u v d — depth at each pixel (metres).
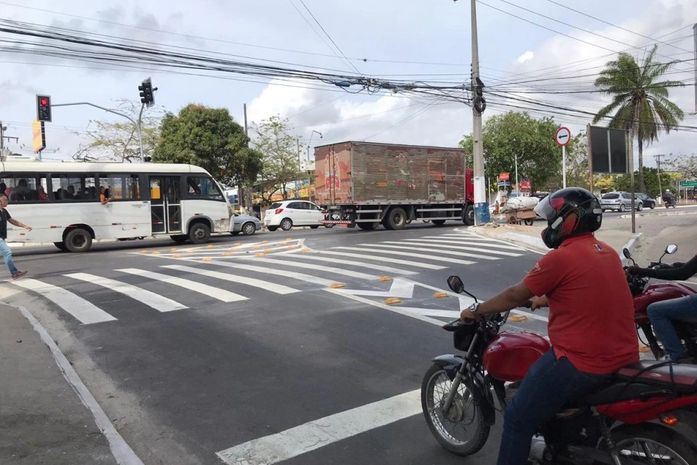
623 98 41.34
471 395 3.97
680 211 42.41
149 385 5.62
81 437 4.38
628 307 3.07
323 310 8.62
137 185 20.19
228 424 4.68
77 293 10.07
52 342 6.98
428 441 4.31
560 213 3.13
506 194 50.41
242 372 5.93
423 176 26.58
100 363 6.32
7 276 12.84
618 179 85.94
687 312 4.61
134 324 7.86
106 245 22.09
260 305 8.95
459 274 12.16
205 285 10.64
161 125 39.00
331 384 5.55
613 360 2.97
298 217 30.94
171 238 23.30
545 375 3.09
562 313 3.08
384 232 23.67
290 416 4.81
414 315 8.38
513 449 3.25
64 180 18.81
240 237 24.64
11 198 18.00
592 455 3.08
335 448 4.22
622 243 17.33
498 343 3.65
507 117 57.75
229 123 37.62
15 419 4.68
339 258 14.61
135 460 4.03
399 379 5.68
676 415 2.80
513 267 13.14
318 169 25.80
